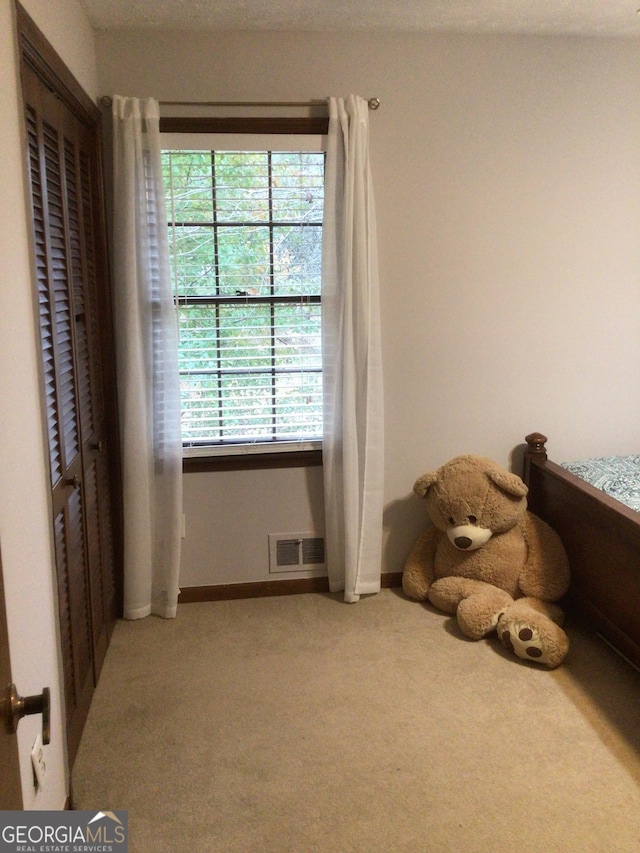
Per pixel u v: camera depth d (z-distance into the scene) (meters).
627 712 2.32
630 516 2.38
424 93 2.91
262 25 2.74
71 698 2.07
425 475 3.01
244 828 1.85
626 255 3.13
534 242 3.08
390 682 2.50
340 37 2.84
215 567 3.16
